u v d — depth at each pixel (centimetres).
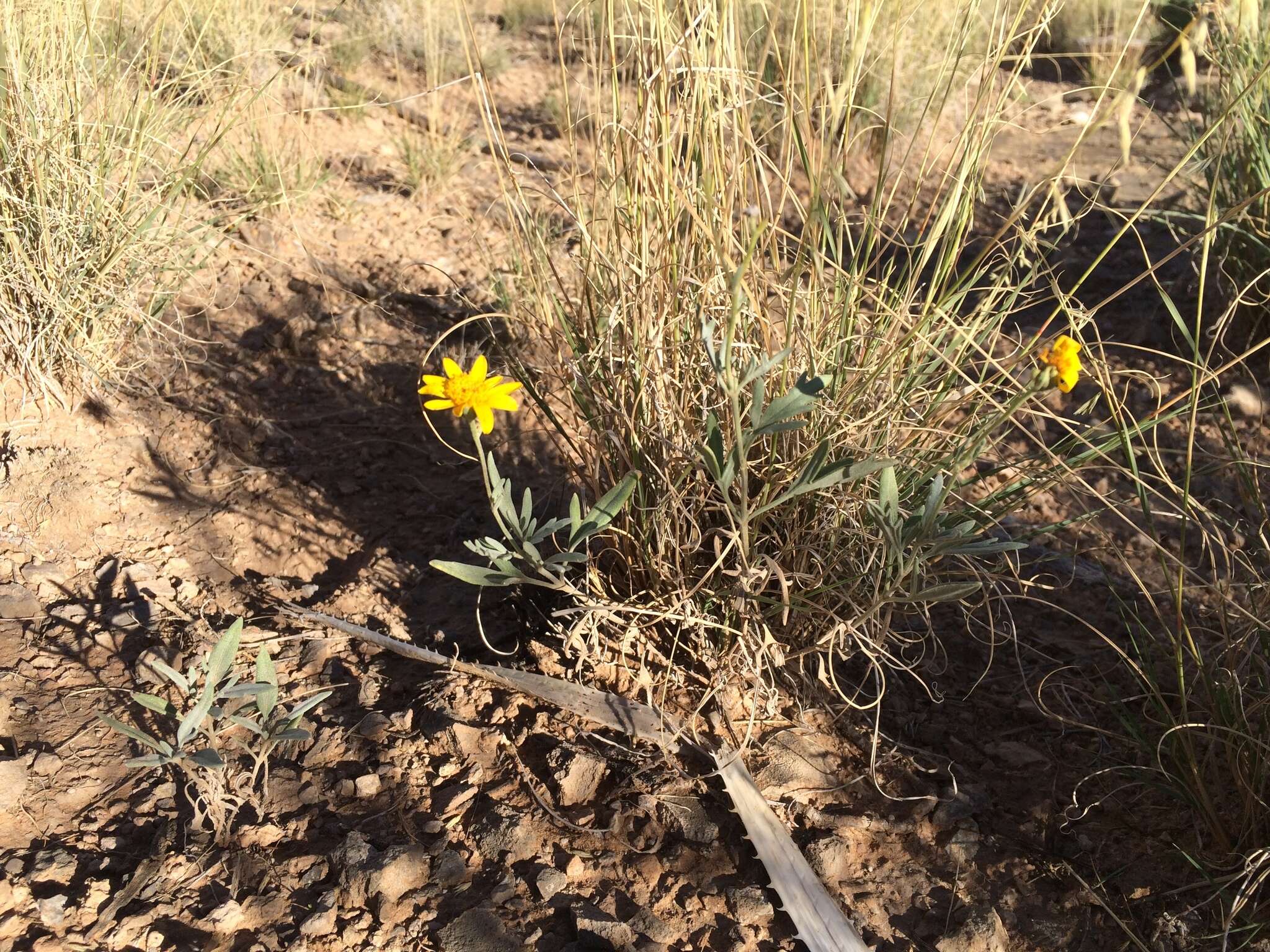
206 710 38
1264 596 45
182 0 83
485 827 39
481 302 79
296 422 65
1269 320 76
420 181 98
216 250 76
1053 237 97
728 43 43
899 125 113
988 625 52
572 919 37
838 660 48
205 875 37
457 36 143
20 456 57
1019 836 42
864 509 42
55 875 37
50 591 50
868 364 44
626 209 44
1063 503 63
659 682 45
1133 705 48
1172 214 83
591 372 45
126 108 66
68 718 43
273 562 54
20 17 61
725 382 37
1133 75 40
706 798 42
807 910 37
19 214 59
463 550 55
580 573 48
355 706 45
